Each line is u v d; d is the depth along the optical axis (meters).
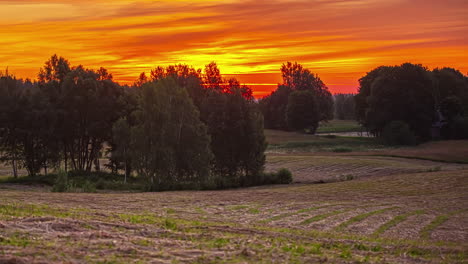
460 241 22.52
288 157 86.75
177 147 61.28
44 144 68.25
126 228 16.83
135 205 32.50
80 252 11.97
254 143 67.06
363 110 129.38
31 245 12.44
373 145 103.69
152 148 59.75
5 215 17.86
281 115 158.75
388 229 25.64
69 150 73.50
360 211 31.94
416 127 110.88
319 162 79.44
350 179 61.72
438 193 42.78
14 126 67.69
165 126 60.50
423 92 111.50
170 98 62.06
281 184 62.72
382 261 14.04
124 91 74.75
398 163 77.12
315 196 41.47
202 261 12.09
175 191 52.41
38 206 24.34
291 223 26.80
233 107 67.81
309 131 150.88
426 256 15.85
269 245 15.18
